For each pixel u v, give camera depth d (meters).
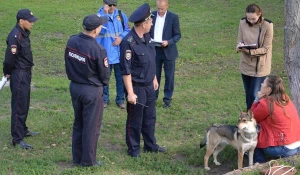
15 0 30.25
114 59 13.49
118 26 13.58
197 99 14.49
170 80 13.62
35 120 12.59
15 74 10.55
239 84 16.14
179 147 10.91
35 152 10.70
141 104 10.09
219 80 16.72
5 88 15.50
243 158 10.12
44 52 20.31
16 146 10.85
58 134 11.79
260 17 11.12
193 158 10.27
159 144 11.19
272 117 9.16
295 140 9.27
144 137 10.63
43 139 11.45
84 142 9.55
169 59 13.41
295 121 9.32
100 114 9.54
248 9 11.01
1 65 18.38
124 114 13.33
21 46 10.41
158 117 12.98
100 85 9.40
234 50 20.50
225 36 22.95
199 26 24.72
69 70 9.32
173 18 13.38
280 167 8.52
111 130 12.08
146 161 10.15
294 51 10.29
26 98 10.77
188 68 18.31
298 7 10.09
